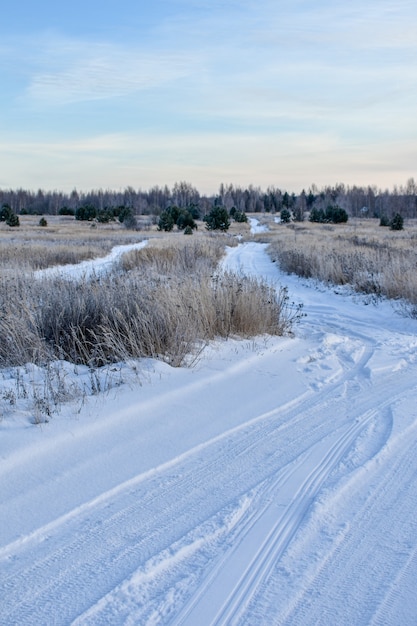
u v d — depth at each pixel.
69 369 6.70
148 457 4.52
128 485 4.07
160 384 6.32
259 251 38.47
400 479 4.21
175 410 5.61
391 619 2.71
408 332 10.66
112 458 4.48
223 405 5.83
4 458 4.29
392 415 5.57
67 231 59.88
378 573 3.07
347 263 19.06
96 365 7.06
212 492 3.99
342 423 5.38
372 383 6.79
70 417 5.17
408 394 6.30
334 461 4.50
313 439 4.97
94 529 3.50
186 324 7.78
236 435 5.05
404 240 37.59
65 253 27.42
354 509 3.77
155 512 3.71
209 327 8.52
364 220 100.62
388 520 3.63
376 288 15.34
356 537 3.43
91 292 8.29
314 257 21.25
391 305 13.41
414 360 8.04
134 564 3.13
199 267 15.87
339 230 63.56
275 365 7.52
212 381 6.65
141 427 5.14
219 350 8.08
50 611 2.75
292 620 2.70
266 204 161.62
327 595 2.88
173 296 8.47
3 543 3.32
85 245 37.03
